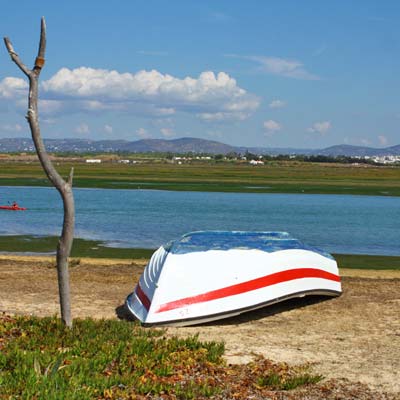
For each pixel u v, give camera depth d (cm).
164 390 842
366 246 3222
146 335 1139
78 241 3186
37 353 924
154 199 6431
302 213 5131
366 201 6700
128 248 2956
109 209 5197
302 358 1070
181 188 8312
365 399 861
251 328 1290
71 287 1725
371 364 1038
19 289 1680
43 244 3056
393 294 1672
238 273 1341
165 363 956
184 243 1411
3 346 1004
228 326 1303
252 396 847
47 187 8000
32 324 1155
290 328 1298
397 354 1102
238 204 5972
